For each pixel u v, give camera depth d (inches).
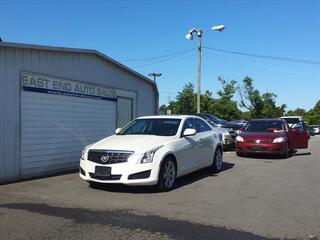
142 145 357.4
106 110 592.4
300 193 363.9
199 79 1067.9
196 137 430.6
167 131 404.2
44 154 465.7
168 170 369.4
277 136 653.9
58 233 239.0
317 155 719.7
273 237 237.5
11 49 417.7
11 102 418.3
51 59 475.8
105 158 350.0
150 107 722.2
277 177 454.0
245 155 678.5
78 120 527.2
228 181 423.2
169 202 320.8
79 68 527.2
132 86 663.8
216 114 1772.9
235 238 234.4
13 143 421.4
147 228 250.1
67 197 335.6
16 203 313.7
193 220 269.6
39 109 457.7
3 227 250.4
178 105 1800.0
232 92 1904.5
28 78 440.5
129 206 305.6
